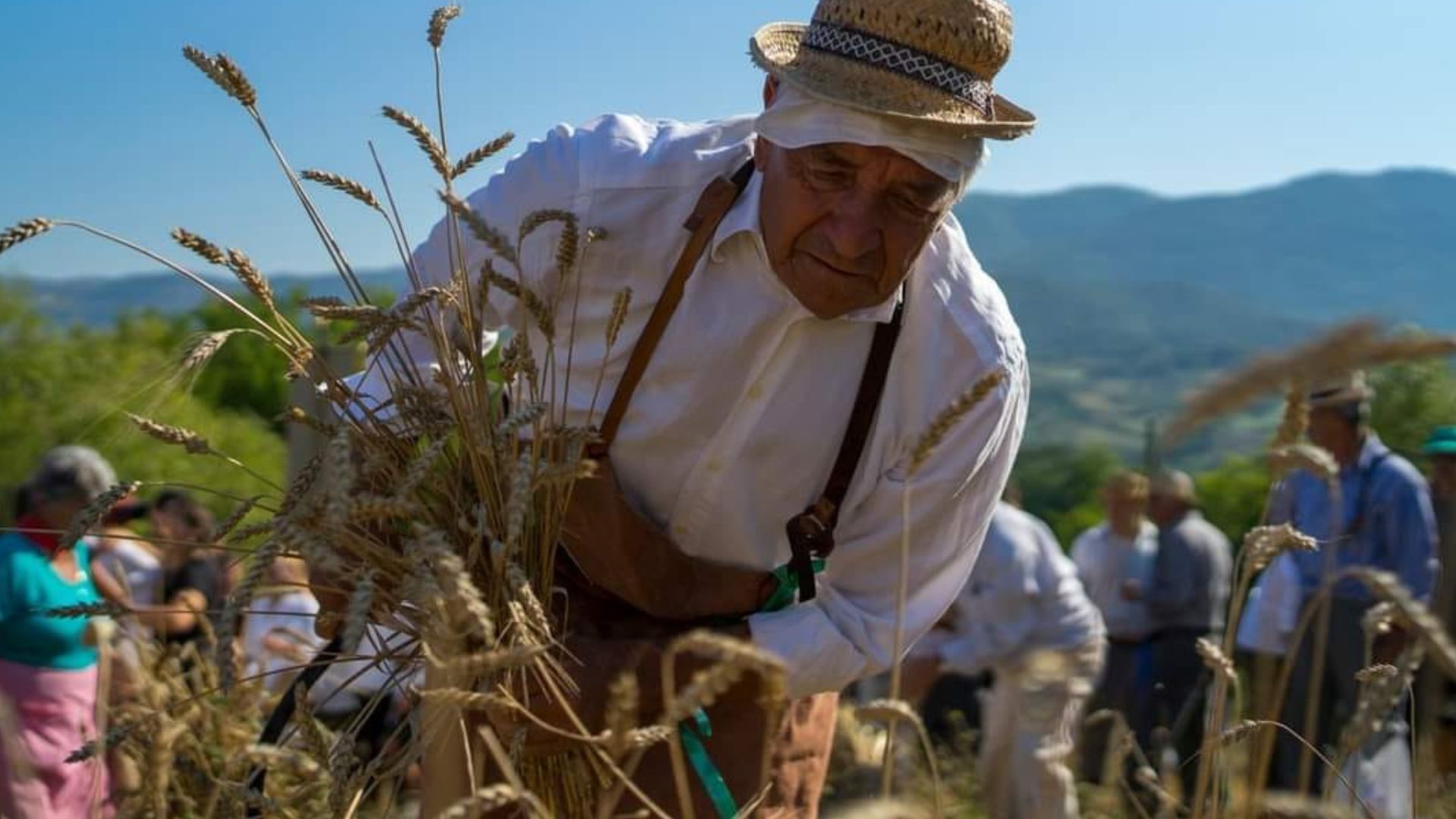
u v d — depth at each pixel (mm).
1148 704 5500
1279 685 1982
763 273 2258
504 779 2221
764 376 2301
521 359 2133
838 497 2395
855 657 2420
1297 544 1971
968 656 4629
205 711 2775
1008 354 2402
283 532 1504
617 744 1568
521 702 2139
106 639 3006
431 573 1890
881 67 2121
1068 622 4609
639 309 2328
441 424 2203
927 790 2447
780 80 2166
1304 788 1882
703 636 1470
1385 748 2951
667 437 2332
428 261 2459
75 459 4184
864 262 2150
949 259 2391
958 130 2115
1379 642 4387
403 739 2252
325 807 2002
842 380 2336
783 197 2168
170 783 2518
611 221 2320
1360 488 4566
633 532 2301
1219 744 1931
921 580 2488
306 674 2330
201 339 2100
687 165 2309
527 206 2379
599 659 2211
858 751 3494
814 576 2484
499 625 2104
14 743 2736
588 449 2305
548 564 2201
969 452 2398
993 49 2189
